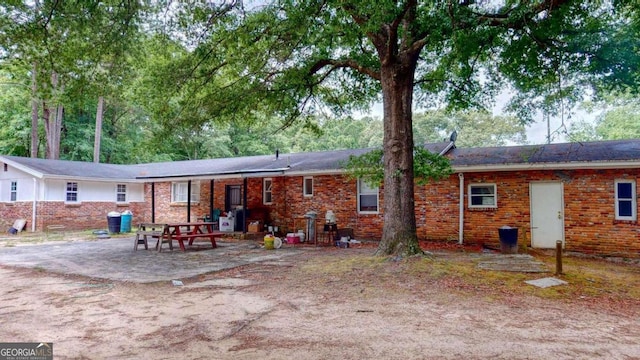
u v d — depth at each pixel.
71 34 9.55
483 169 12.06
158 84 10.65
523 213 11.99
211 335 4.51
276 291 6.62
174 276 8.06
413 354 3.88
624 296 6.34
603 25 8.80
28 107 27.11
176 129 11.96
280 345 4.16
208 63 10.43
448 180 13.18
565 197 11.44
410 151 8.95
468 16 7.60
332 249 12.14
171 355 3.92
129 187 21.30
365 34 8.91
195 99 11.36
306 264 9.09
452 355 3.85
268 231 16.30
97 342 4.32
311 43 9.26
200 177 16.25
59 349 4.12
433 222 13.37
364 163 10.55
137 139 32.50
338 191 15.29
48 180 17.91
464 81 11.38
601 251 10.84
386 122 9.05
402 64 8.80
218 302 5.98
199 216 19.31
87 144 29.62
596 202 11.01
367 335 4.43
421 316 5.14
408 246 8.52
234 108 11.57
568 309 5.52
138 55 10.90
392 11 7.15
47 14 8.82
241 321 5.02
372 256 8.89
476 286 6.62
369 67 10.66
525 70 10.08
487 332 4.53
